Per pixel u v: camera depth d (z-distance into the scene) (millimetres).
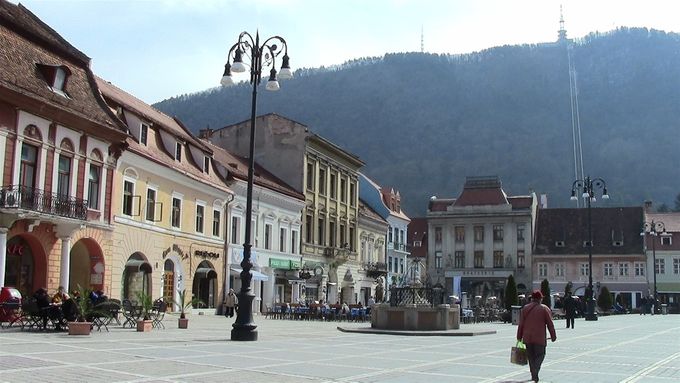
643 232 83125
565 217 94812
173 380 11828
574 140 161250
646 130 161500
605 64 184250
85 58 32125
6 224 24812
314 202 57812
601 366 16328
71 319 21953
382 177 153000
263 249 49312
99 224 30781
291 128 56312
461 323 43562
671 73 176750
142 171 34750
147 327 24188
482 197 94625
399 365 15531
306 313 42969
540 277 90562
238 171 47219
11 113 25703
